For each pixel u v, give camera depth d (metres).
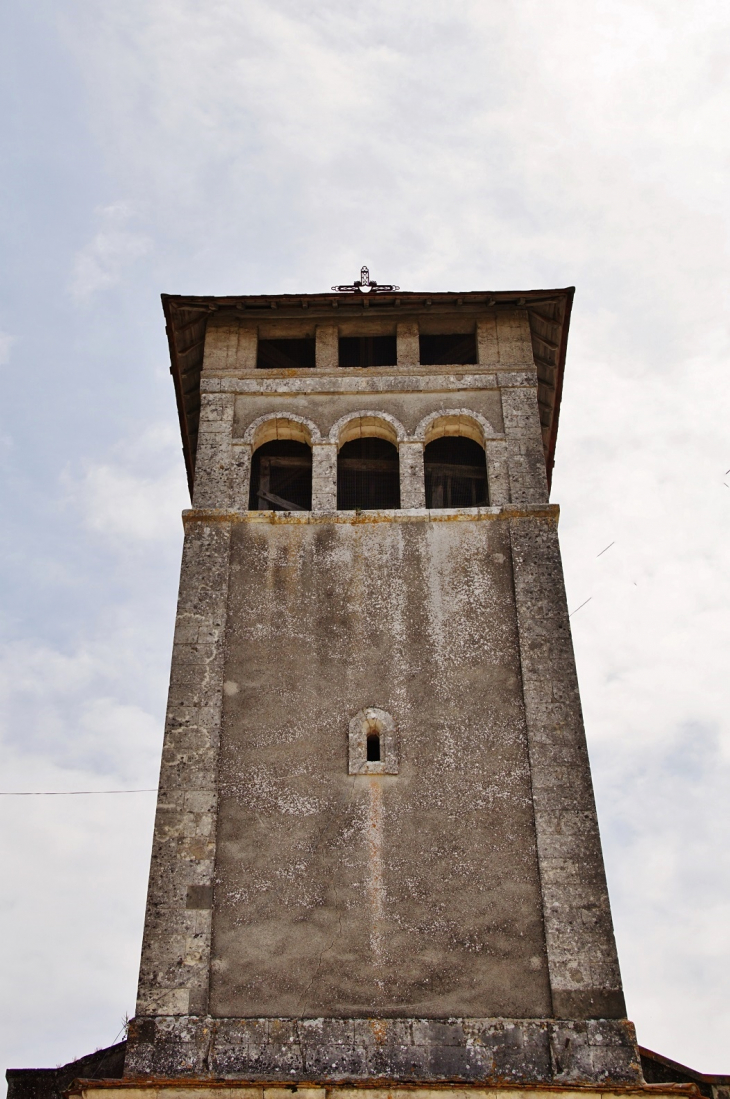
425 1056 16.06
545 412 26.14
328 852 17.94
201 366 25.05
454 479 23.97
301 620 20.38
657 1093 15.30
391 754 18.89
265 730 19.12
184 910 17.30
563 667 19.70
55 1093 19.03
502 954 17.00
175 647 19.97
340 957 16.98
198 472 22.44
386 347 25.62
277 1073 15.88
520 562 21.00
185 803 18.30
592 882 17.53
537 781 18.52
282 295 24.25
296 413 23.45
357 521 21.64
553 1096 15.38
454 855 17.89
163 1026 16.28
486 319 24.77
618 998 16.53
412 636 20.20
